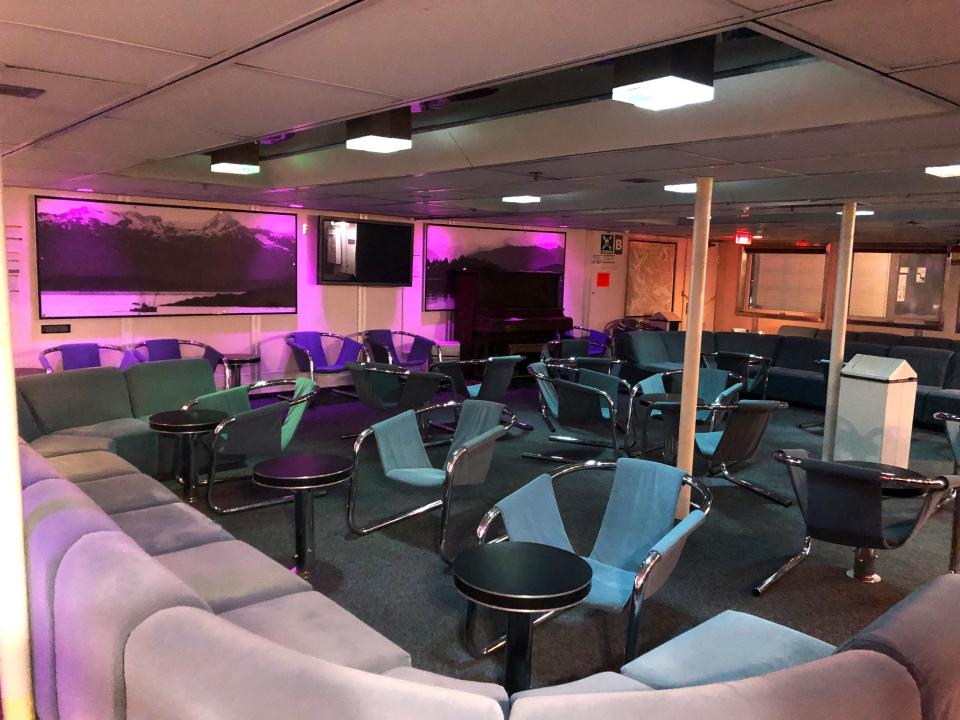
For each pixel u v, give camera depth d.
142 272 8.51
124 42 2.43
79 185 7.25
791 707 1.59
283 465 4.27
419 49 2.46
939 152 4.13
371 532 4.89
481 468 4.62
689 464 5.18
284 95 3.19
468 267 11.59
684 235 14.05
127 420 5.94
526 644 2.70
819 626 3.77
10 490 2.15
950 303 11.91
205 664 1.71
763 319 14.38
